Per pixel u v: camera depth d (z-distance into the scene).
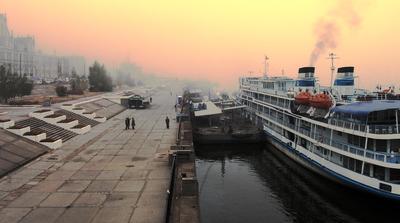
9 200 30.25
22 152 44.41
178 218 27.22
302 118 56.91
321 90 59.50
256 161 63.97
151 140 57.47
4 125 49.75
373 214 39.72
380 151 39.88
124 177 37.03
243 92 112.25
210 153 70.62
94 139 58.06
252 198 45.03
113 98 116.69
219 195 46.09
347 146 42.84
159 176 37.50
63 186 33.97
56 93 127.00
